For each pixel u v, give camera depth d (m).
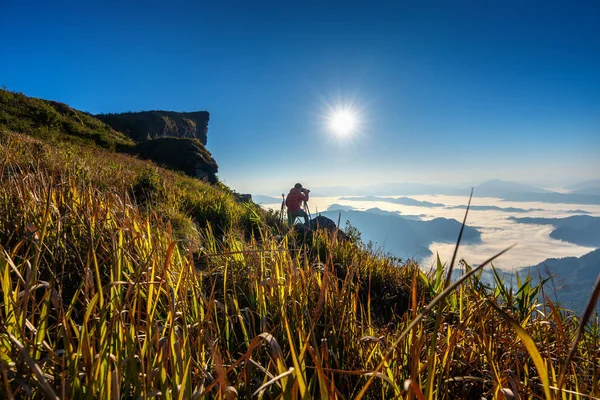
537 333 2.05
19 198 2.65
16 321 1.16
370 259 4.74
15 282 1.78
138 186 7.41
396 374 1.52
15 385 1.11
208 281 2.70
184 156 30.94
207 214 7.45
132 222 2.57
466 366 1.70
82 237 2.33
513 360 1.76
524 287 2.71
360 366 1.74
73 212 2.40
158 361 1.25
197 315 1.68
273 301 2.16
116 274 1.59
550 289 2.12
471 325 2.02
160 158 30.75
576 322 1.88
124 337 1.25
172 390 1.14
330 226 7.95
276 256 2.72
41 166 4.72
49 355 1.14
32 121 24.23
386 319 3.36
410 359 1.52
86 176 5.11
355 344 1.84
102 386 1.11
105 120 63.56
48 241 2.21
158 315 1.80
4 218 2.44
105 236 2.31
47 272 2.04
